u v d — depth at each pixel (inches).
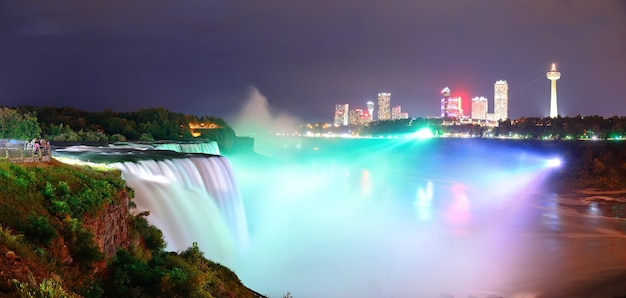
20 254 565.0
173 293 783.1
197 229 1405.0
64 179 836.6
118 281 727.1
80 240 696.4
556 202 4074.8
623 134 7411.4
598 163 5580.7
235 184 2033.7
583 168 5634.8
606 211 3609.7
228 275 1119.6
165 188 1380.4
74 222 702.5
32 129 2108.8
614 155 5895.7
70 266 660.7
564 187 5024.6
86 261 691.4
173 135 4389.8
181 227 1317.7
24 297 484.4
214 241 1469.0
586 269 2034.9
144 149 2177.7
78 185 842.2
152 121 4458.7
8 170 762.2
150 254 953.5
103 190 871.7
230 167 2038.6
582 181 5260.8
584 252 2309.3
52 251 641.0
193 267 977.5
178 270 855.7
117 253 837.2
